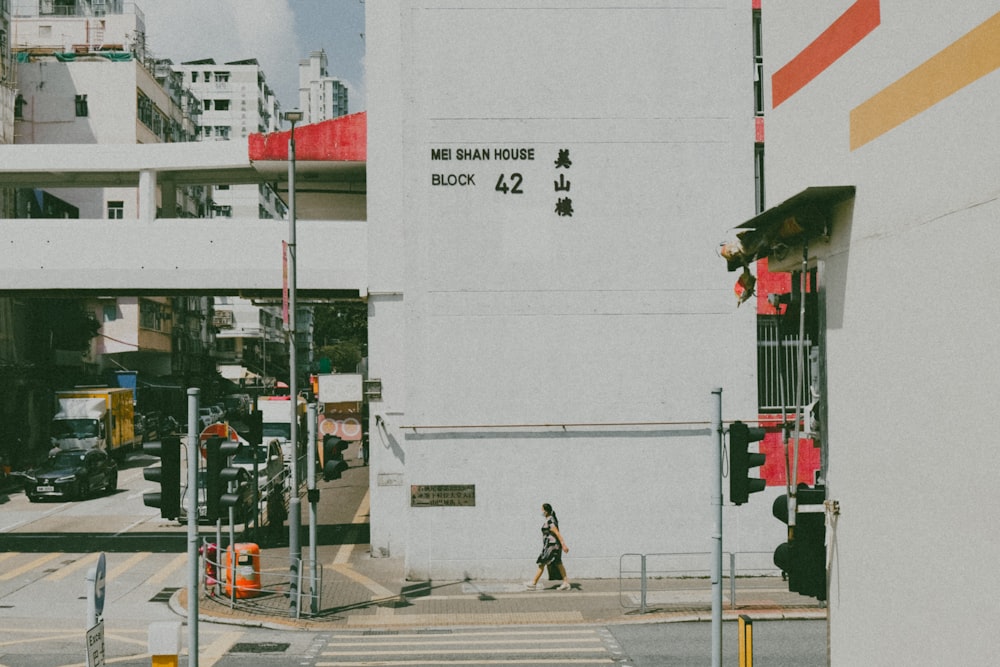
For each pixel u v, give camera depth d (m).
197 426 10.81
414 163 19.59
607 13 19.75
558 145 19.67
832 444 6.69
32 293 24.72
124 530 26.48
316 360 86.62
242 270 23.77
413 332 19.53
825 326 6.85
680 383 19.59
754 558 19.62
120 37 70.69
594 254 19.67
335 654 14.15
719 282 19.69
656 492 19.56
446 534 19.48
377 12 22.52
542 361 19.59
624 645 14.55
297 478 17.09
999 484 4.68
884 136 5.89
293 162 17.98
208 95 117.88
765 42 7.88
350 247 23.55
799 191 6.51
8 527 27.08
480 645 14.65
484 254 19.61
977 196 4.87
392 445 22.45
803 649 14.11
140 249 23.73
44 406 51.59
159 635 9.88
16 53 63.19
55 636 15.19
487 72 19.69
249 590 17.67
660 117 19.73
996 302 4.70
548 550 18.39
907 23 5.61
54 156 25.42
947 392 5.17
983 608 4.82
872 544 6.07
